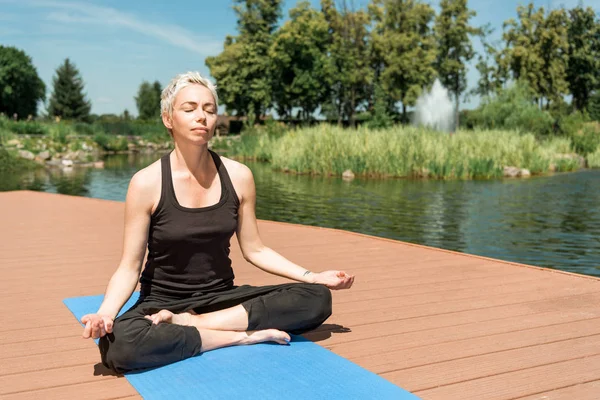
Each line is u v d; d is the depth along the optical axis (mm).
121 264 2357
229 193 2439
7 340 2648
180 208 2340
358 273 4117
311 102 49656
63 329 2816
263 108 52625
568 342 2594
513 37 46031
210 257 2424
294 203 11500
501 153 19766
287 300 2455
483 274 4062
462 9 46969
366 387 2018
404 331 2756
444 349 2498
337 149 19000
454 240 7449
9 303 3312
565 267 5875
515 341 2605
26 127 32000
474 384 2113
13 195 9836
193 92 2316
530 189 14109
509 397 2000
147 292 2445
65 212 7734
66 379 2168
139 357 2146
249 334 2434
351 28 47844
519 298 3389
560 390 2062
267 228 6535
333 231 6270
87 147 30016
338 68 48188
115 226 6531
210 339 2332
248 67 50625
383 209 10586
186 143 2342
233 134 52688
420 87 46312
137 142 35469
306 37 47344
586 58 49500
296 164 19641
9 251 5027
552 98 45875
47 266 4398
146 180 2326
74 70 67312
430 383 2121
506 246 7012
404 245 5348
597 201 11594
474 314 3049
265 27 51312
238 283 3852
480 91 46781
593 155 24766
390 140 18688
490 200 11828
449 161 17875
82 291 3602
